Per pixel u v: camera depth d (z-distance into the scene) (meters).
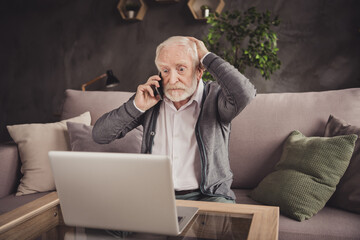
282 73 3.61
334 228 1.27
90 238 0.84
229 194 1.50
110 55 4.21
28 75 4.54
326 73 3.49
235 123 1.84
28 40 4.49
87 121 2.02
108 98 2.12
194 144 1.53
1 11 4.54
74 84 4.39
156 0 3.85
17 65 4.56
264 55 2.64
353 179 1.41
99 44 4.24
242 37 2.76
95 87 4.30
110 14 4.17
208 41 2.87
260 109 1.84
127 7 3.96
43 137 1.89
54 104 4.48
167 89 1.47
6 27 4.55
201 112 1.53
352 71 3.41
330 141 1.48
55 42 4.40
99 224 0.88
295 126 1.75
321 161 1.45
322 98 1.79
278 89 3.63
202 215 0.95
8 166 1.84
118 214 0.85
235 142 1.81
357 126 1.53
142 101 1.48
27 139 1.87
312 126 1.72
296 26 3.54
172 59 1.44
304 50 3.54
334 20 3.43
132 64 4.15
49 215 0.99
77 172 0.84
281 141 1.75
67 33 4.35
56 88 4.46
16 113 4.62
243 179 1.79
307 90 3.56
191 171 1.50
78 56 4.33
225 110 1.49
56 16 4.37
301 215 1.35
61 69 4.41
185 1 3.89
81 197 0.86
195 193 1.48
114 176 0.81
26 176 1.82
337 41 3.43
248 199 1.63
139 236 0.84
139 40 4.10
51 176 1.84
